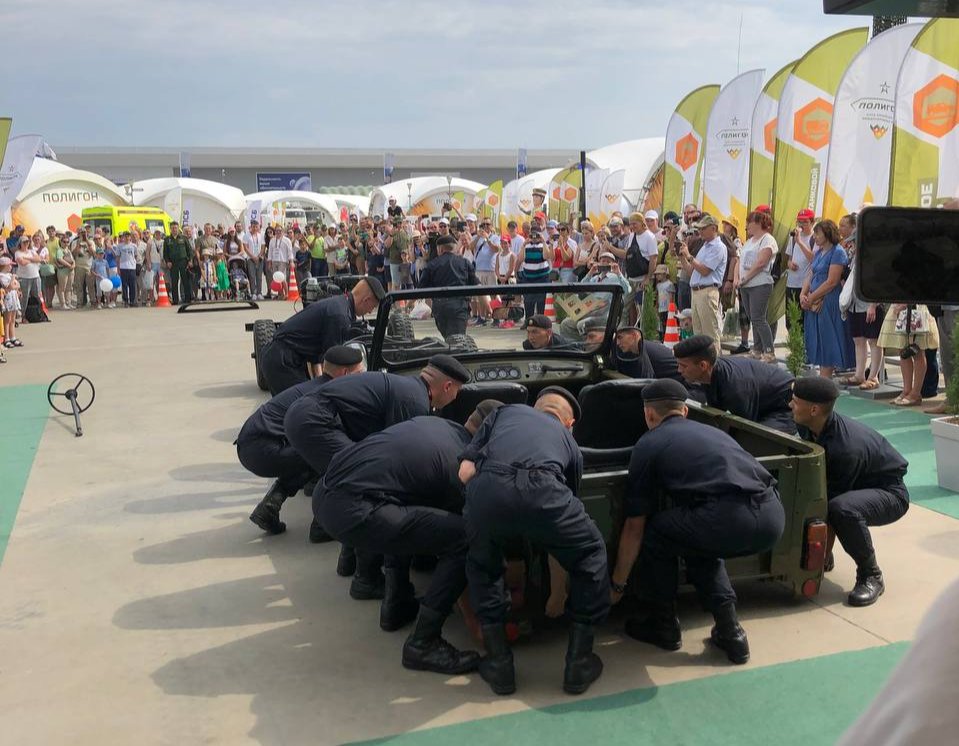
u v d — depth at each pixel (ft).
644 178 87.25
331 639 13.20
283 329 22.08
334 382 15.03
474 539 11.51
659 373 19.16
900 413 25.20
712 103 46.09
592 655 11.65
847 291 27.25
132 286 70.59
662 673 11.84
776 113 39.24
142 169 208.95
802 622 13.19
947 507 17.76
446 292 16.84
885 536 16.39
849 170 33.63
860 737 2.66
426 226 56.65
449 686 11.71
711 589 12.12
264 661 12.55
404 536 12.10
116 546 17.34
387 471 12.31
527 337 18.66
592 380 18.51
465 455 11.77
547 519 10.94
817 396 13.79
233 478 21.84
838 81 35.58
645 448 12.30
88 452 24.58
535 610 12.67
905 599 13.79
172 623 13.85
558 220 72.54
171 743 10.54
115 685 11.96
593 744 10.25
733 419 15.01
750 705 10.98
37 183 82.58
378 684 11.82
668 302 38.47
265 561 16.42
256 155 215.31
